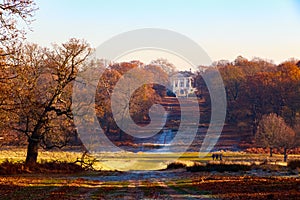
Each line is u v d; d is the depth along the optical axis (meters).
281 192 31.09
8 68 46.06
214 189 36.03
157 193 34.59
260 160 90.19
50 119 66.44
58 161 68.75
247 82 140.00
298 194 29.22
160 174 59.41
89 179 50.56
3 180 43.38
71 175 57.09
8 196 31.47
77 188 39.00
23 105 54.16
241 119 132.62
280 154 114.56
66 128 69.38
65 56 64.50
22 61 47.12
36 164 62.72
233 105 134.62
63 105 67.06
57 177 52.31
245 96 137.00
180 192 35.31
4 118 55.91
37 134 65.19
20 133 70.44
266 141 112.75
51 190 36.34
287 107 135.00
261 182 39.31
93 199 30.44
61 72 64.25
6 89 47.47
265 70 160.88
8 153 82.94
